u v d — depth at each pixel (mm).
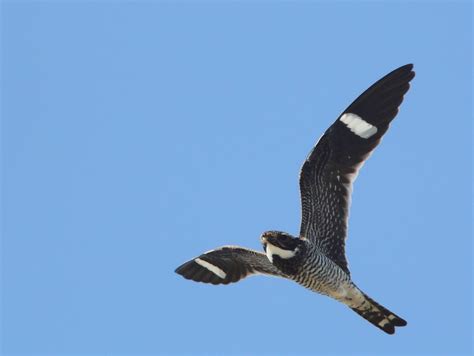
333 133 14008
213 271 15266
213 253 15031
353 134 13961
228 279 15211
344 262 13430
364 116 14008
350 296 13297
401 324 13344
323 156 13938
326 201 13828
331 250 13594
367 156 13836
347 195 13750
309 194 13930
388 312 13352
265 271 14953
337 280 13195
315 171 13938
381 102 14000
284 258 13250
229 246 14883
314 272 13273
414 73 14016
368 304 13367
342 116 14055
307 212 13859
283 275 14750
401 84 14008
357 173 13797
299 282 13492
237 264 15102
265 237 13289
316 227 13781
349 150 13930
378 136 13859
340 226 13648
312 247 13336
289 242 13242
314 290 13492
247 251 14727
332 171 13898
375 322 13570
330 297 13500
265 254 14578
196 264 15336
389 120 13859
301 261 13242
